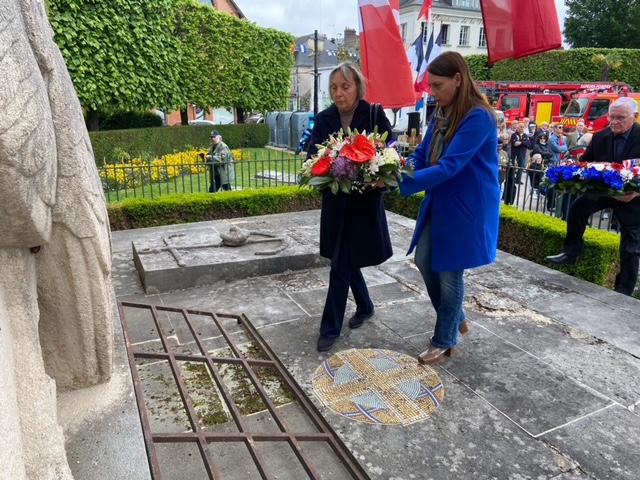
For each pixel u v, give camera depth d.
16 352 1.30
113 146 12.70
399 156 2.56
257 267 4.37
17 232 1.21
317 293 4.02
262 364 2.87
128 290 4.09
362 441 2.24
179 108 15.42
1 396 1.12
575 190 4.05
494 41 5.80
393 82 7.04
